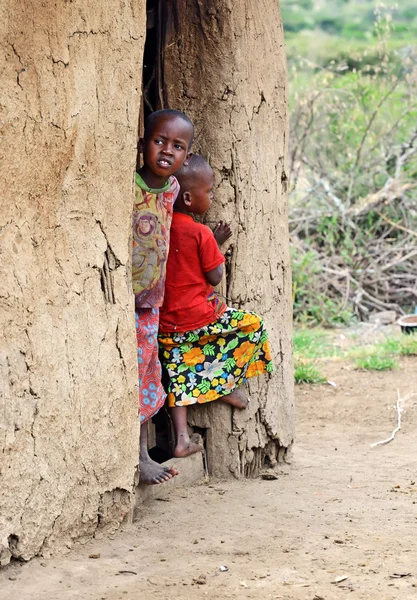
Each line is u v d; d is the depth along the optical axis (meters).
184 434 6.25
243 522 5.45
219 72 6.27
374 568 4.64
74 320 4.96
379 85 15.73
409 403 9.37
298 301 13.92
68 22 4.78
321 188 14.74
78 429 4.99
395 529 5.31
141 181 5.55
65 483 4.92
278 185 6.77
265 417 6.64
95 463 5.10
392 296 14.13
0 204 4.51
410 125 15.26
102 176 5.10
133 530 5.30
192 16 6.25
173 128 5.45
